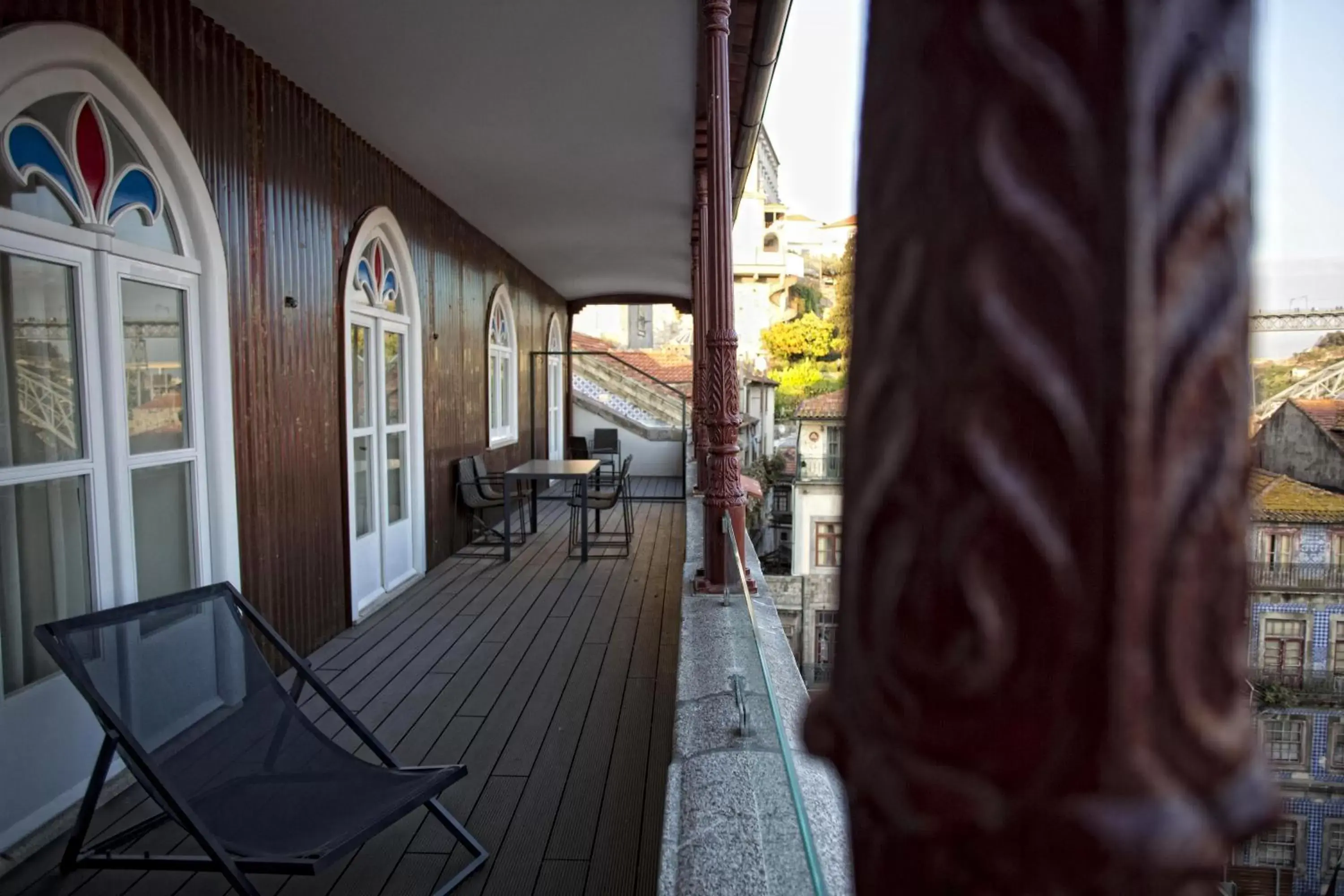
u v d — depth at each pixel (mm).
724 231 3791
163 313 3330
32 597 2656
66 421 2805
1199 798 303
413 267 6293
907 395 334
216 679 2674
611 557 7070
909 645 332
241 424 3846
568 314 14234
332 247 4902
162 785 2029
